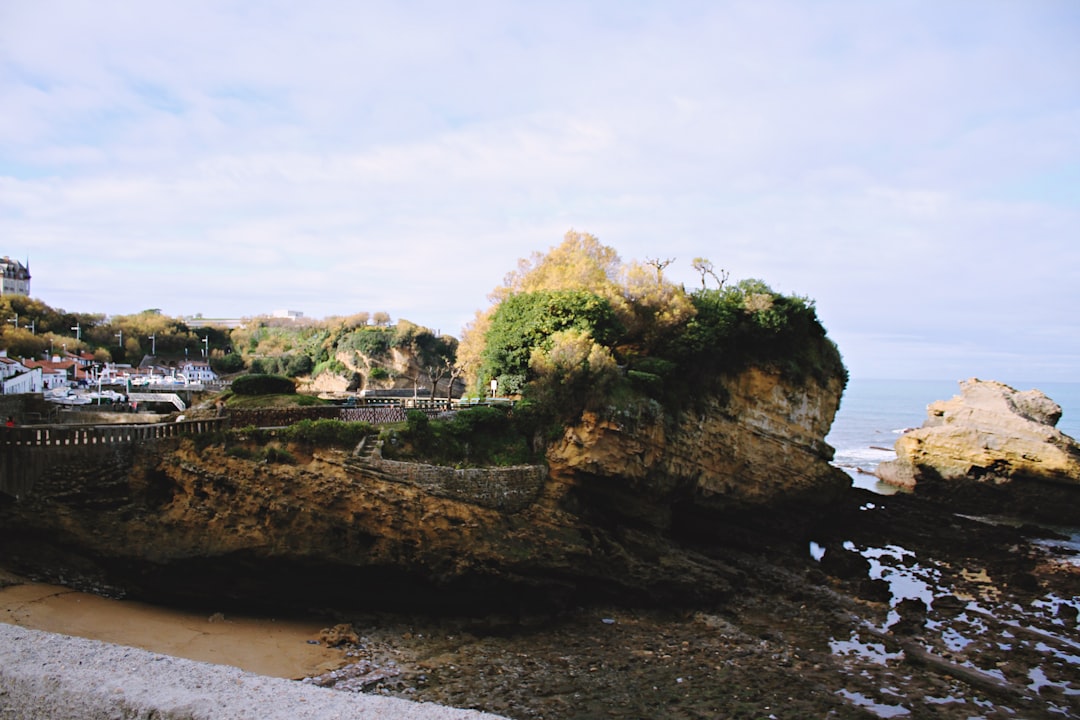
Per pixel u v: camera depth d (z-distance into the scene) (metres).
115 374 110.06
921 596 42.59
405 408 44.28
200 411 45.78
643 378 46.34
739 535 52.12
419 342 149.25
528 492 40.75
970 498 72.81
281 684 7.89
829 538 57.03
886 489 81.00
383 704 7.45
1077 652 33.97
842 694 28.61
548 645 32.81
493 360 53.25
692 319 55.72
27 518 33.00
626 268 60.88
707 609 38.16
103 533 33.38
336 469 35.28
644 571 38.44
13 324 115.44
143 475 34.62
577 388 43.28
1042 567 48.59
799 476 57.78
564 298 51.59
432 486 36.41
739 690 28.42
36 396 49.53
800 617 37.62
